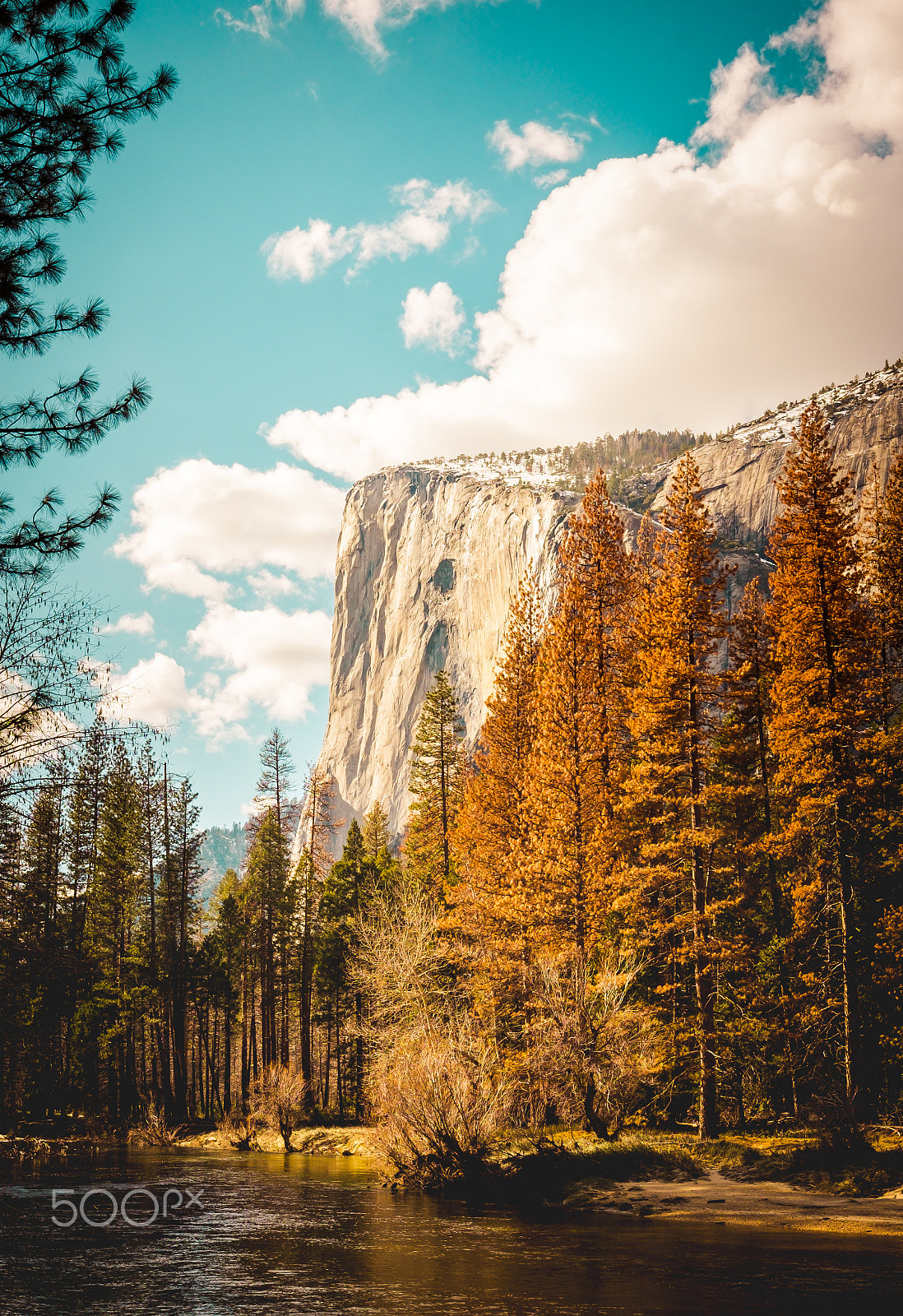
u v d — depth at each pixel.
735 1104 34.47
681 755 32.31
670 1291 11.65
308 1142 37.06
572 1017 27.17
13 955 20.31
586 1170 23.16
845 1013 30.09
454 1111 24.03
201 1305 11.28
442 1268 13.57
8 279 8.20
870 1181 20.27
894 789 30.89
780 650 34.06
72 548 9.10
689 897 34.28
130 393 8.77
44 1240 16.44
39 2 7.83
